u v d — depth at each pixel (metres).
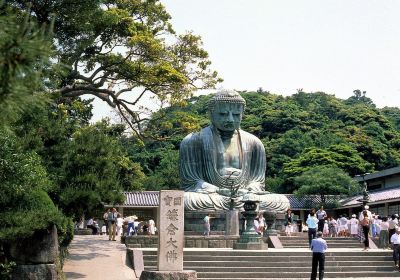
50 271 16.75
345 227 39.03
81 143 22.88
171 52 33.28
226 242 33.81
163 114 35.56
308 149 72.25
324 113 96.75
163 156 80.12
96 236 39.91
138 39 29.97
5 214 15.50
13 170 15.91
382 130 83.94
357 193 60.25
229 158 42.66
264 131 87.88
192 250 28.94
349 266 28.23
